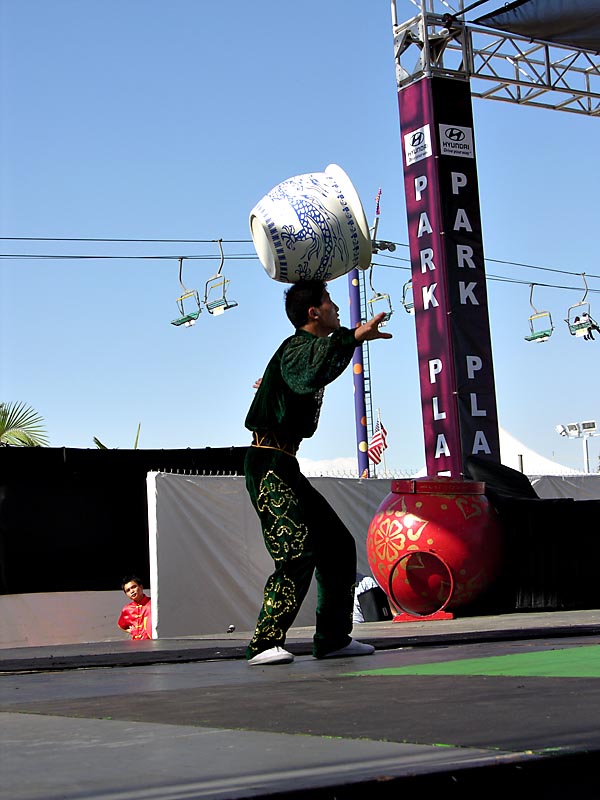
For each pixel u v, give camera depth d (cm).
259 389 329
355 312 1773
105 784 112
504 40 1016
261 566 805
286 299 325
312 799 104
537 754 117
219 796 103
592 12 980
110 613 866
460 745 125
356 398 1753
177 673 286
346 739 136
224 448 928
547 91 1098
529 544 653
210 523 783
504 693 179
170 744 139
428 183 909
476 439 879
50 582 846
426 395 903
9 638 820
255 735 145
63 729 161
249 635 597
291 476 326
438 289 895
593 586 657
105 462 879
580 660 251
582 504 663
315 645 336
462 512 627
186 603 762
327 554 332
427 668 254
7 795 108
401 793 108
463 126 929
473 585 625
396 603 645
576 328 2064
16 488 841
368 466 1725
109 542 873
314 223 359
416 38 928
